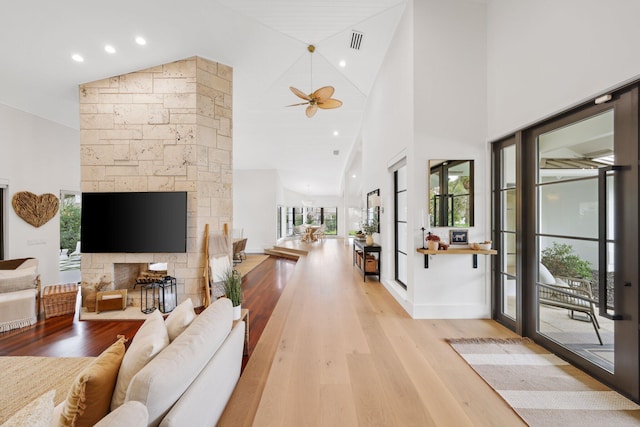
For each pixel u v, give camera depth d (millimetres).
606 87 1857
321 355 2371
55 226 4969
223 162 4152
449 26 3199
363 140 6742
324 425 1585
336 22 3646
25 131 4477
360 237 6363
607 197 1916
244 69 4359
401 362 2258
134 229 3684
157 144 3787
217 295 3980
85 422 1086
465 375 2084
